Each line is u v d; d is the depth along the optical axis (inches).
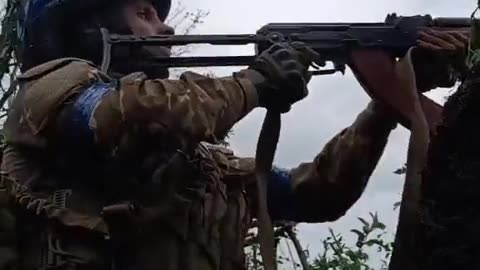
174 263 47.3
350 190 57.3
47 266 47.3
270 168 47.4
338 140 57.1
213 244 49.1
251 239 55.6
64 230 47.4
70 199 47.7
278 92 46.8
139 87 45.3
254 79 46.7
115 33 52.8
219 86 46.1
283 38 48.2
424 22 47.4
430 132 42.9
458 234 38.5
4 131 49.5
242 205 52.4
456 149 38.9
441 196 39.1
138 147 45.6
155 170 45.7
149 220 46.3
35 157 48.5
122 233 46.6
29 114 47.8
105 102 45.6
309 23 48.4
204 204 49.0
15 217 48.6
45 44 53.6
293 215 59.2
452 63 47.3
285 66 46.8
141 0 53.6
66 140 47.3
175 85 45.7
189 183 47.3
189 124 44.9
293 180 58.1
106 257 47.4
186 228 47.7
